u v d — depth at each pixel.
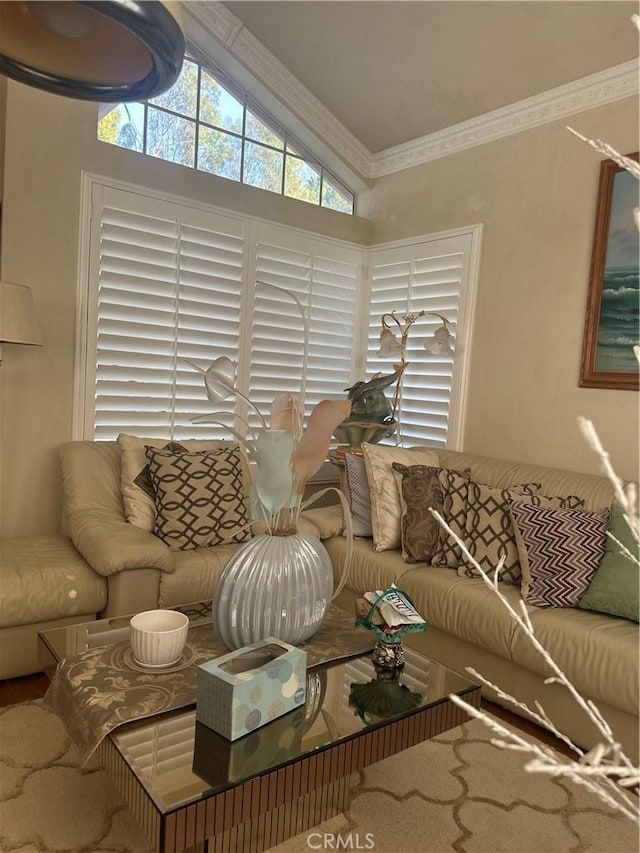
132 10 0.88
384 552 2.97
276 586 1.79
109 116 3.31
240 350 3.79
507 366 3.45
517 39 3.04
